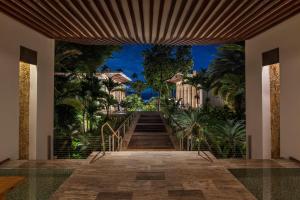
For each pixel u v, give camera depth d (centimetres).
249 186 587
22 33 895
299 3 707
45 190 563
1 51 777
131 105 4025
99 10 779
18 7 744
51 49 1135
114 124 1912
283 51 872
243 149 1325
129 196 518
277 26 908
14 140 853
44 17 838
